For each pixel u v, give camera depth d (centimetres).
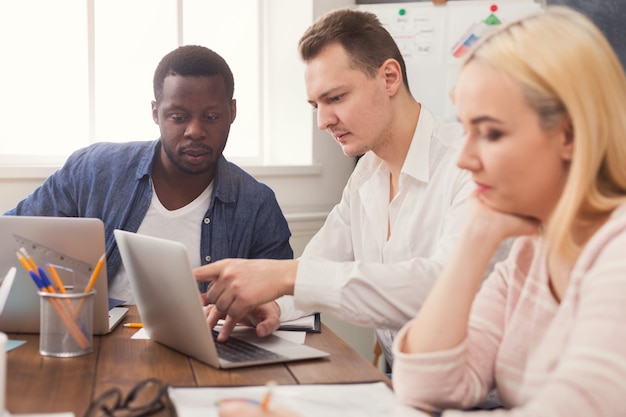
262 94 276
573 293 86
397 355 97
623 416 73
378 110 160
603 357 75
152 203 182
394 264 132
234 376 108
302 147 268
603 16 246
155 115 182
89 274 128
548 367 88
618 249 80
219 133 176
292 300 146
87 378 106
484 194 94
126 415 89
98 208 183
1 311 126
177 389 97
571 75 84
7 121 238
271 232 189
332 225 183
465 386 97
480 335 103
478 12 249
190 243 183
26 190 224
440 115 254
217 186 182
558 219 86
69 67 245
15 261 128
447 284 97
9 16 236
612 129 85
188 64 171
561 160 88
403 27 254
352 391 101
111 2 250
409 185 165
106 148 189
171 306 116
